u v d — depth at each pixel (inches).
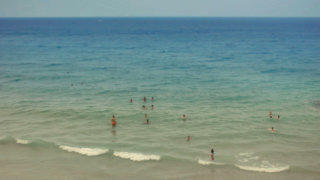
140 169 897.5
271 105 1467.8
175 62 2738.7
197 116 1322.6
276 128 1190.3
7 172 874.8
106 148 1018.7
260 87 1807.3
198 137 1110.4
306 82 1921.8
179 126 1215.6
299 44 4237.2
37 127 1203.2
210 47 4001.0
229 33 6919.3
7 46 3929.6
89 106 1453.0
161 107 1444.4
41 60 2795.3
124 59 2918.3
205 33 6978.4
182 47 4008.4
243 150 1007.6
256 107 1441.9
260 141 1075.9
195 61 2795.3
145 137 1112.2
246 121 1263.5
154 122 1257.4
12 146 1029.8
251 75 2148.1
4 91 1713.8
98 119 1289.4
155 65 2581.2
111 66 2524.6
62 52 3385.8
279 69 2361.0
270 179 834.8
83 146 1034.1
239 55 3193.9
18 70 2309.3
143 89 1774.1
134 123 1248.2
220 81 1968.5
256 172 870.4
